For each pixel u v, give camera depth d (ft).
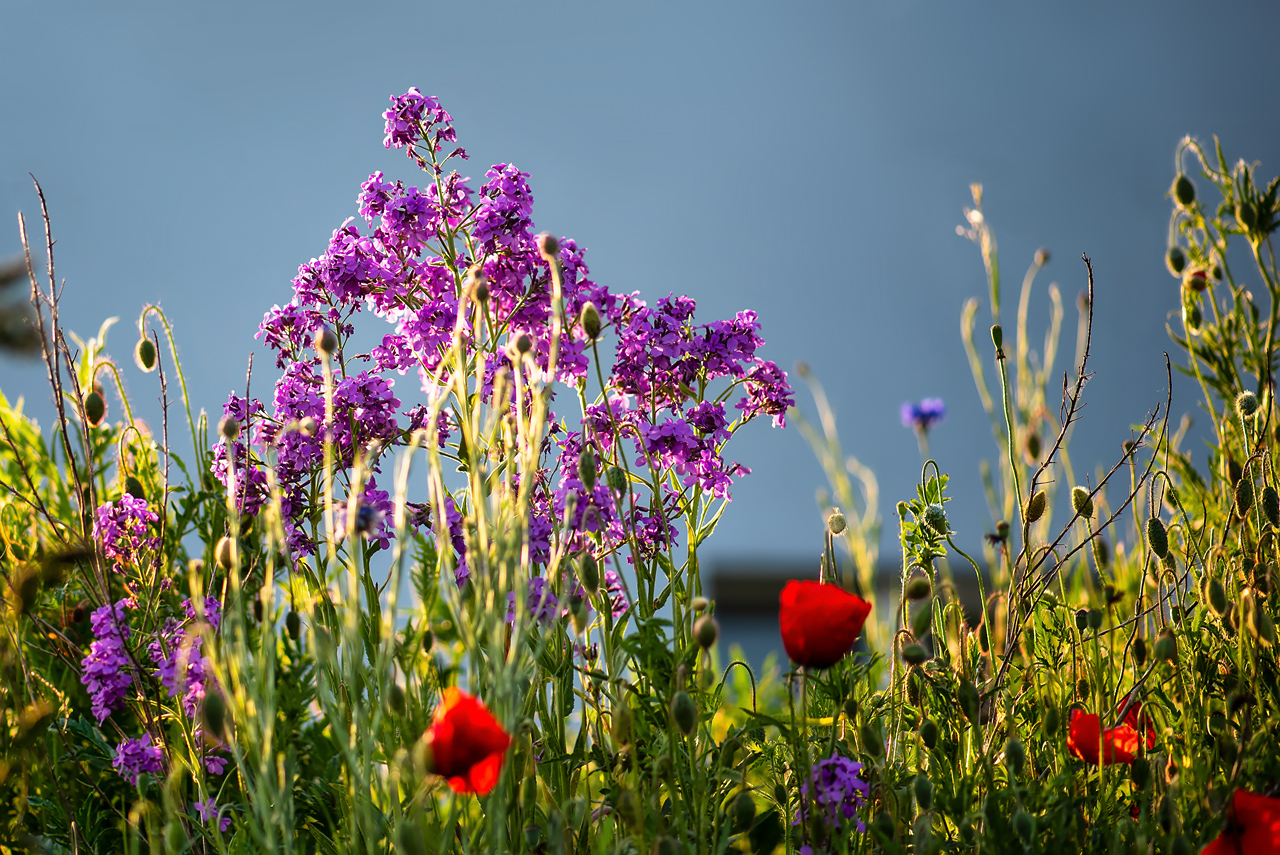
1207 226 12.85
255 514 12.25
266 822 11.73
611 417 12.12
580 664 12.20
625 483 12.12
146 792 12.01
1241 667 12.08
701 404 12.29
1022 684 12.31
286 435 12.18
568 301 12.30
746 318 12.35
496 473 12.09
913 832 11.98
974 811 12.00
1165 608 12.40
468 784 11.66
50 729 12.29
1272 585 12.14
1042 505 12.25
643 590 12.12
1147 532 12.17
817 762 12.00
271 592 11.83
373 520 11.83
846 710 12.05
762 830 12.24
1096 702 12.22
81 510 12.19
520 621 11.79
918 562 12.23
